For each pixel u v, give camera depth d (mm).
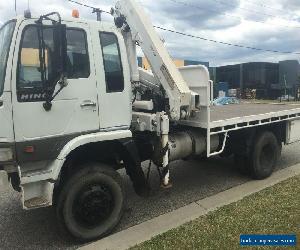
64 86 3977
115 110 4418
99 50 4246
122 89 4465
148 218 4816
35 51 3803
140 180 4637
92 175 4176
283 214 4484
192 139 5406
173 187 6086
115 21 5078
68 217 4078
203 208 5023
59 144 4027
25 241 4363
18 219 5004
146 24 4902
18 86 3723
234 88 32062
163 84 4887
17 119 3754
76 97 4090
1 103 3672
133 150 4500
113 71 4379
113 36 4387
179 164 7613
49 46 3855
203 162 7719
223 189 5910
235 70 31938
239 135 6238
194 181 6402
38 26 3738
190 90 5121
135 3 4980
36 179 3887
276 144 6590
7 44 3754
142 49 4977
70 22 4043
